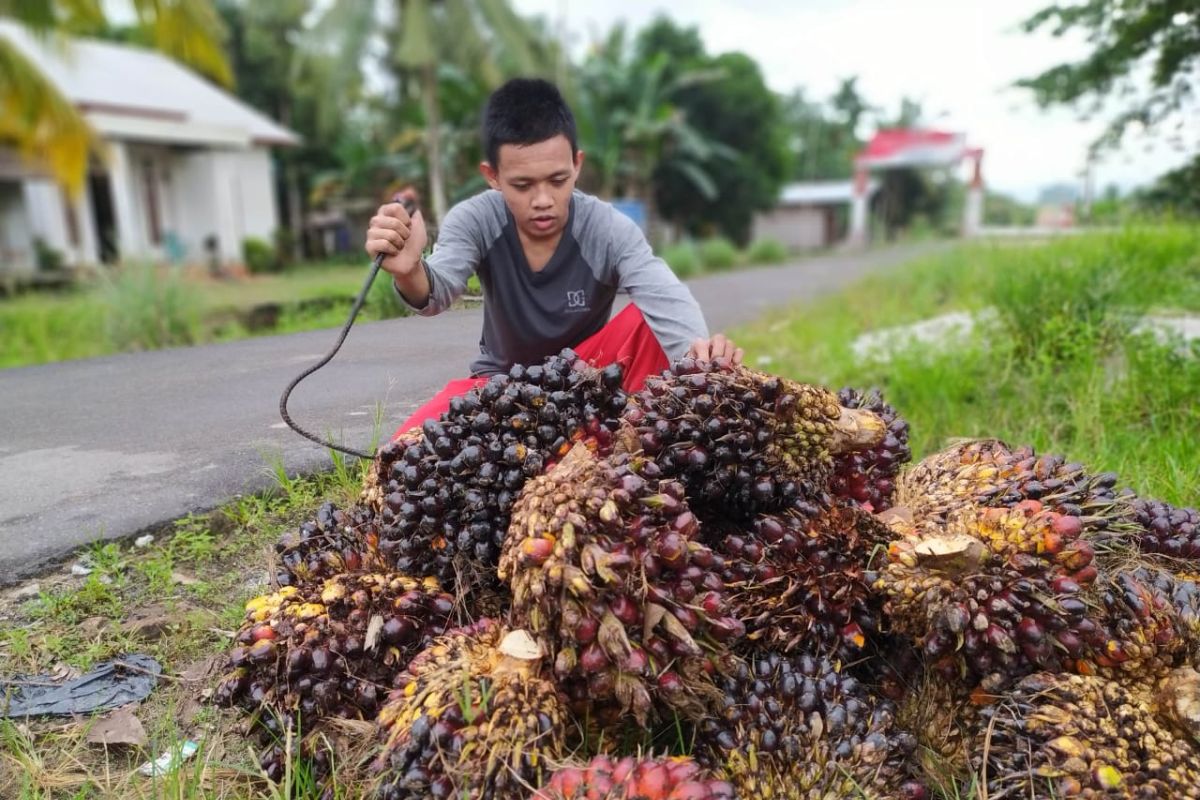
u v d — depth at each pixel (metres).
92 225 22.05
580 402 1.86
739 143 32.81
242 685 1.77
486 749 1.44
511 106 2.42
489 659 1.61
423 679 1.59
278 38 30.52
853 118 61.44
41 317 11.38
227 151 24.42
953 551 1.59
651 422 1.83
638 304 2.62
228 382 3.34
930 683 1.75
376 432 2.54
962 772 1.65
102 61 24.97
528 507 1.54
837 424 1.93
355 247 23.88
